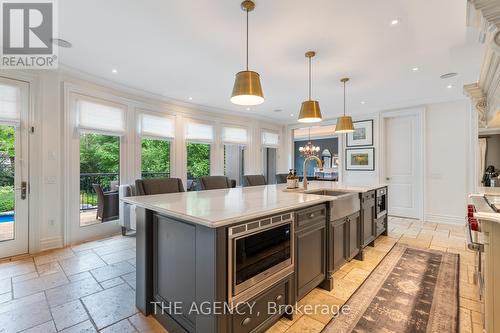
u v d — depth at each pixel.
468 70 3.39
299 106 5.54
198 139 5.45
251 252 1.56
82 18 2.23
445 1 1.95
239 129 6.33
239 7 2.06
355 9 2.07
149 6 2.05
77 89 3.64
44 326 1.79
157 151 5.01
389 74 3.55
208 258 1.41
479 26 1.40
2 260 2.98
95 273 2.64
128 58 3.06
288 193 2.61
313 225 2.13
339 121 3.50
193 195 2.44
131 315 1.93
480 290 2.12
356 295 2.22
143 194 2.80
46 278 2.52
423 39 2.55
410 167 5.30
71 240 3.57
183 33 2.47
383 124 5.58
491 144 4.41
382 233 3.95
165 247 1.80
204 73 3.55
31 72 3.21
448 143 4.82
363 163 5.83
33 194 3.23
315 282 2.16
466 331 1.74
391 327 1.79
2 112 3.01
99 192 4.02
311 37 2.53
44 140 3.31
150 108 4.64
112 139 4.24
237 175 6.80
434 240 3.79
